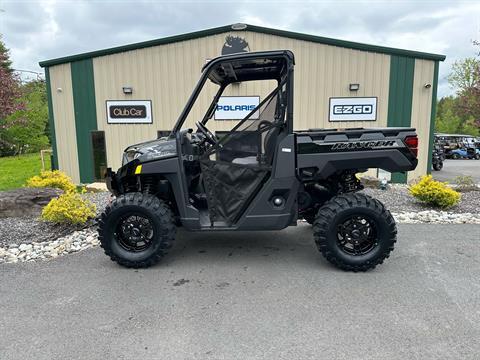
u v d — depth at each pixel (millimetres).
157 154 3357
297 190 3340
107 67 8602
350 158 3254
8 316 2611
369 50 8289
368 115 8523
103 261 3666
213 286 3076
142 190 3689
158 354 2150
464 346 2193
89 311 2668
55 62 8531
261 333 2355
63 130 8844
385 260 3621
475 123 10430
